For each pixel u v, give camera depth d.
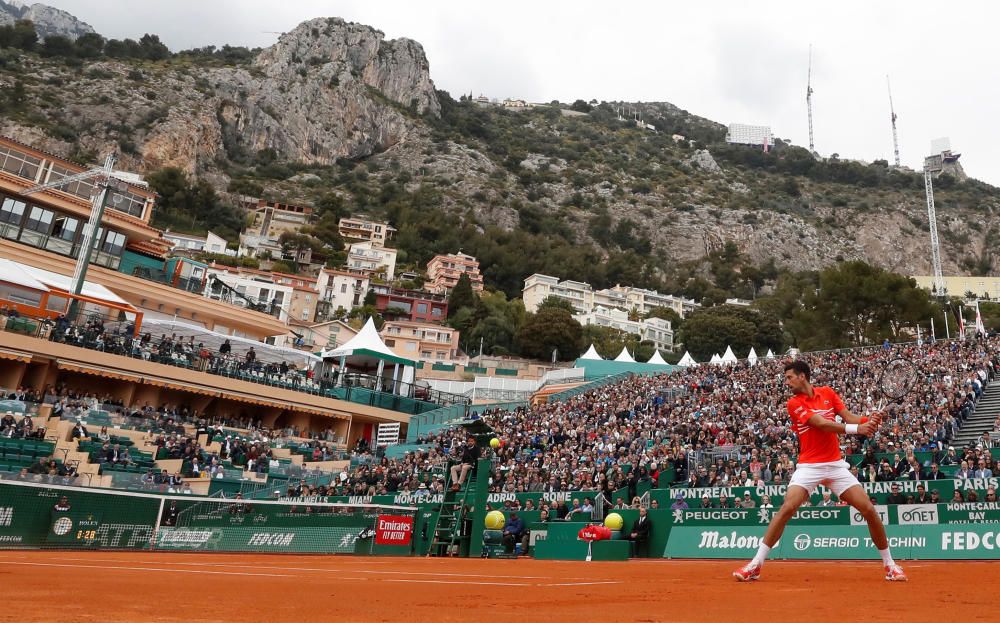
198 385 41.88
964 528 17.09
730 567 11.69
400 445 42.62
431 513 18.00
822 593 5.55
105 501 16.83
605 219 198.50
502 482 29.48
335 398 47.25
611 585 6.73
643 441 30.84
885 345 42.66
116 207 50.91
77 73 170.00
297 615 3.95
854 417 6.72
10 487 15.53
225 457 36.41
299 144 199.38
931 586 6.21
